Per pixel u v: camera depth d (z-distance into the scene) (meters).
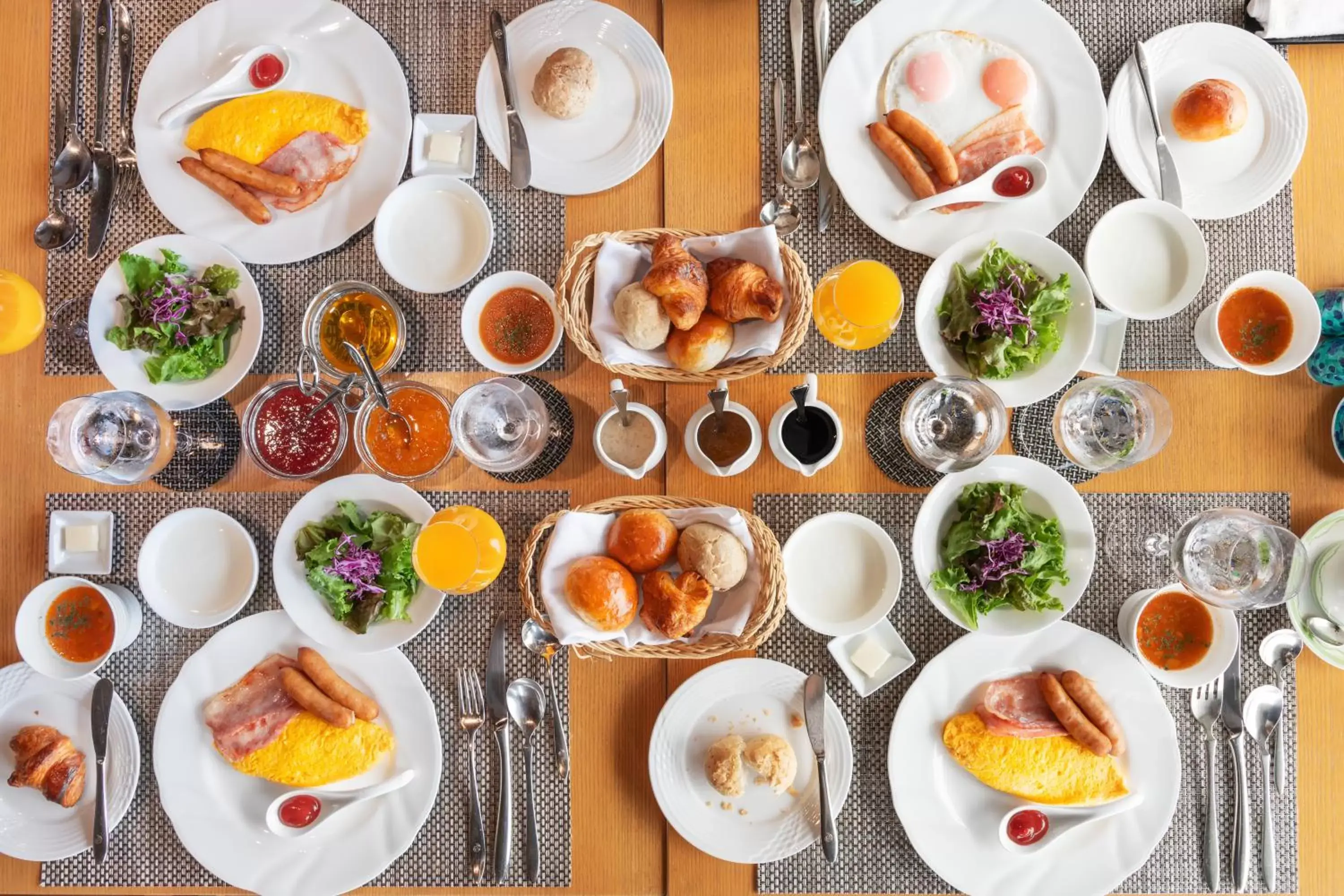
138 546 1.79
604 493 1.75
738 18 1.78
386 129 1.76
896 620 1.75
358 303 1.76
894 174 1.73
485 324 1.71
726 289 1.54
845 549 1.73
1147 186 1.74
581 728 1.75
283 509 1.78
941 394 1.64
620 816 1.74
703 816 1.71
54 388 1.80
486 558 1.56
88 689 1.78
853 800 1.74
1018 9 1.71
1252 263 1.77
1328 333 1.72
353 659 1.73
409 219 1.75
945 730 1.71
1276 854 1.72
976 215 1.72
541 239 1.78
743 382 1.76
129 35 1.81
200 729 1.74
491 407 1.67
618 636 1.57
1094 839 1.71
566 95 1.67
